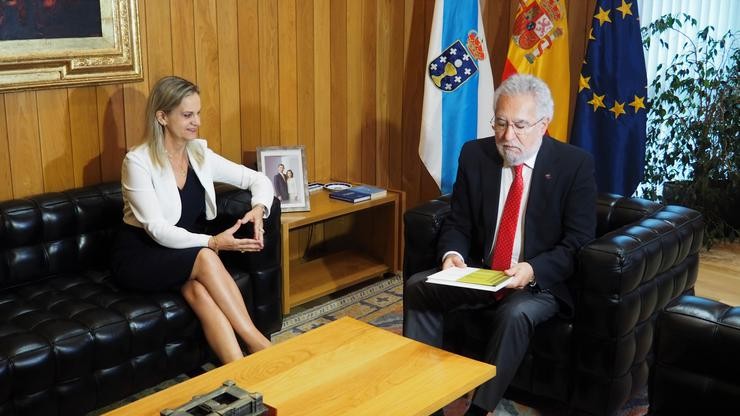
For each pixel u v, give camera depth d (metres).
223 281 2.77
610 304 2.43
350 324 2.44
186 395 1.99
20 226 2.84
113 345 2.54
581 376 2.55
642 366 2.66
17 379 2.32
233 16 3.61
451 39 3.85
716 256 4.43
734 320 1.90
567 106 3.83
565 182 2.65
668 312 1.98
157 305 2.71
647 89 3.97
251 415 1.79
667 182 4.48
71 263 3.01
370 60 4.23
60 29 3.01
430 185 4.47
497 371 2.45
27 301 2.75
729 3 4.26
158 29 3.35
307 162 4.09
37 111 3.05
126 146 3.34
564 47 3.78
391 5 4.22
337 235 4.28
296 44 3.89
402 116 4.39
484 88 3.94
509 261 2.71
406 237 2.99
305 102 4.00
